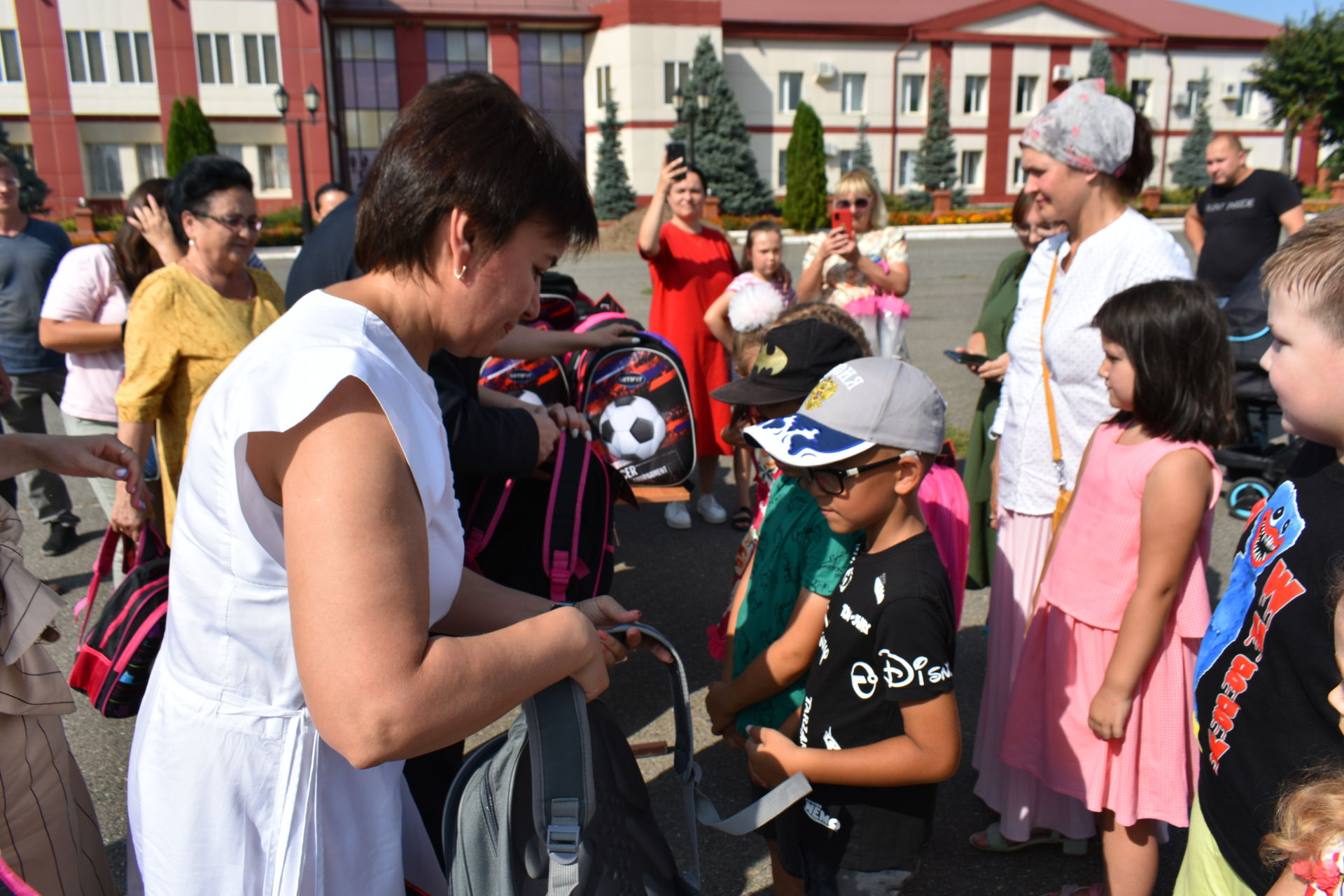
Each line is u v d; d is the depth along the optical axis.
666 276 5.09
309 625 0.94
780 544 2.10
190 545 1.12
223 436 1.05
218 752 1.14
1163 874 2.46
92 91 29.34
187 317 2.83
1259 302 4.91
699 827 2.73
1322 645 1.21
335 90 33.22
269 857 1.15
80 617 4.02
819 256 4.62
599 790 1.25
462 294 1.15
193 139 27.14
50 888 1.59
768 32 34.19
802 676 2.06
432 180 1.09
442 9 33.03
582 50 34.84
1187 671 2.06
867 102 35.62
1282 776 1.26
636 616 1.45
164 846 1.17
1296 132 32.06
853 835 1.82
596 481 2.58
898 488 1.73
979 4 35.28
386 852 1.27
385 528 0.97
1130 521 2.05
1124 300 2.02
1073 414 2.48
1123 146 2.37
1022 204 3.88
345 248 2.22
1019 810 2.44
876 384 1.72
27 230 4.70
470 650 1.02
